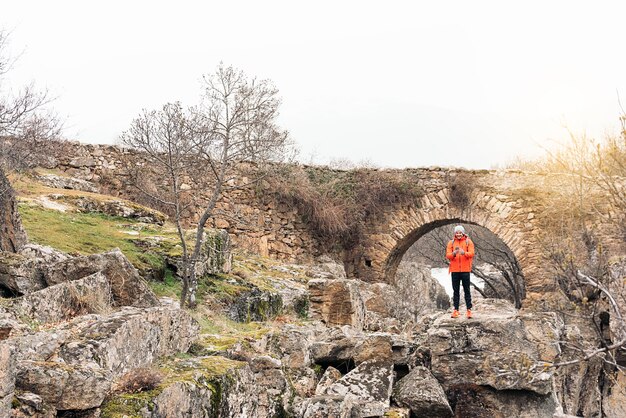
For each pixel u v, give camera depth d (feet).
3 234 33.27
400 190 82.12
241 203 77.25
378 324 53.67
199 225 41.68
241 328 39.19
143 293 30.45
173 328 26.23
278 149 71.67
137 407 18.85
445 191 80.48
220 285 46.11
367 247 83.51
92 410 18.48
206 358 25.23
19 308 23.76
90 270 29.96
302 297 51.80
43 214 49.44
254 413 25.18
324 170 85.40
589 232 60.29
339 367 35.83
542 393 31.60
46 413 17.52
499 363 32.35
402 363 35.24
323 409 27.37
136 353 22.81
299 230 81.71
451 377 33.01
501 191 77.25
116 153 70.69
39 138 49.80
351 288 48.42
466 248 35.42
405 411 30.96
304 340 34.99
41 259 33.91
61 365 18.66
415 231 82.53
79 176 68.18
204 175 72.95
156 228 52.75
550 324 33.19
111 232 48.55
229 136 49.62
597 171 51.83
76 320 23.34
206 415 21.79
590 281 26.71
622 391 41.01
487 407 32.40
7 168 45.50
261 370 27.68
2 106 41.19
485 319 33.83
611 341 42.55
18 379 17.92
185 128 48.39
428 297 98.94
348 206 82.99
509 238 75.97
